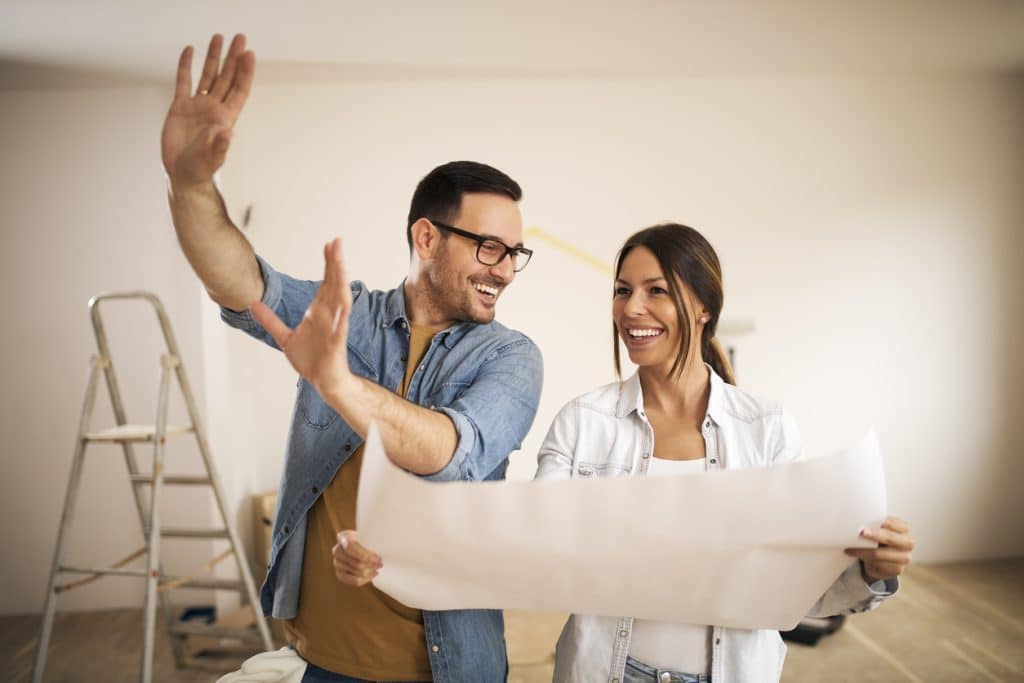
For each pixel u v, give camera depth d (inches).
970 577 164.2
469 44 142.3
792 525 35.7
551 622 146.8
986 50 153.3
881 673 121.3
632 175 169.6
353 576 39.6
